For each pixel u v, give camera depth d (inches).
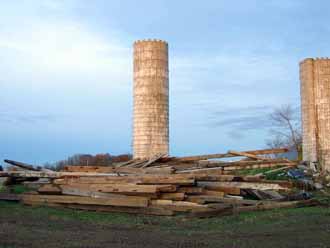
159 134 1181.1
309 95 1294.3
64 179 851.4
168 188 739.4
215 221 663.1
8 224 597.6
